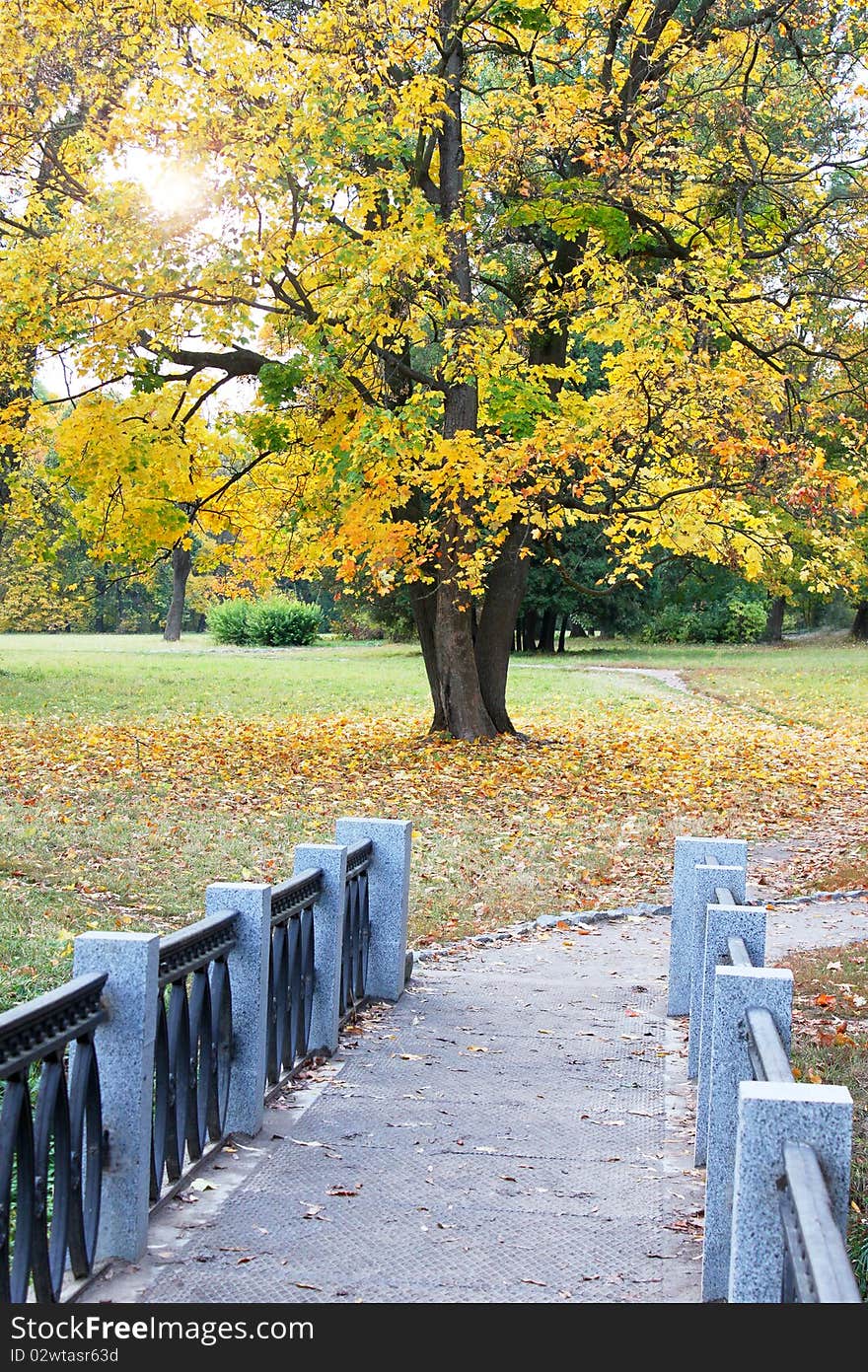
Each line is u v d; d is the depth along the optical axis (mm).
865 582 46438
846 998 7582
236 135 15164
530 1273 3971
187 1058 4785
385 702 30484
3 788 15750
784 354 18469
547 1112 5828
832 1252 1915
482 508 17906
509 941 10203
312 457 18531
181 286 15820
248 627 63094
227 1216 4426
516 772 18641
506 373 19375
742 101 16500
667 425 17609
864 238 16656
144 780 16953
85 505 17844
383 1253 4121
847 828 15117
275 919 5832
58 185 16297
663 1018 7742
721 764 20250
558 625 75438
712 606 62812
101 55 16109
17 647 55438
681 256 18188
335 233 15609
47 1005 3467
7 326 15875
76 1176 3799
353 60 15703
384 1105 5875
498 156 17891
